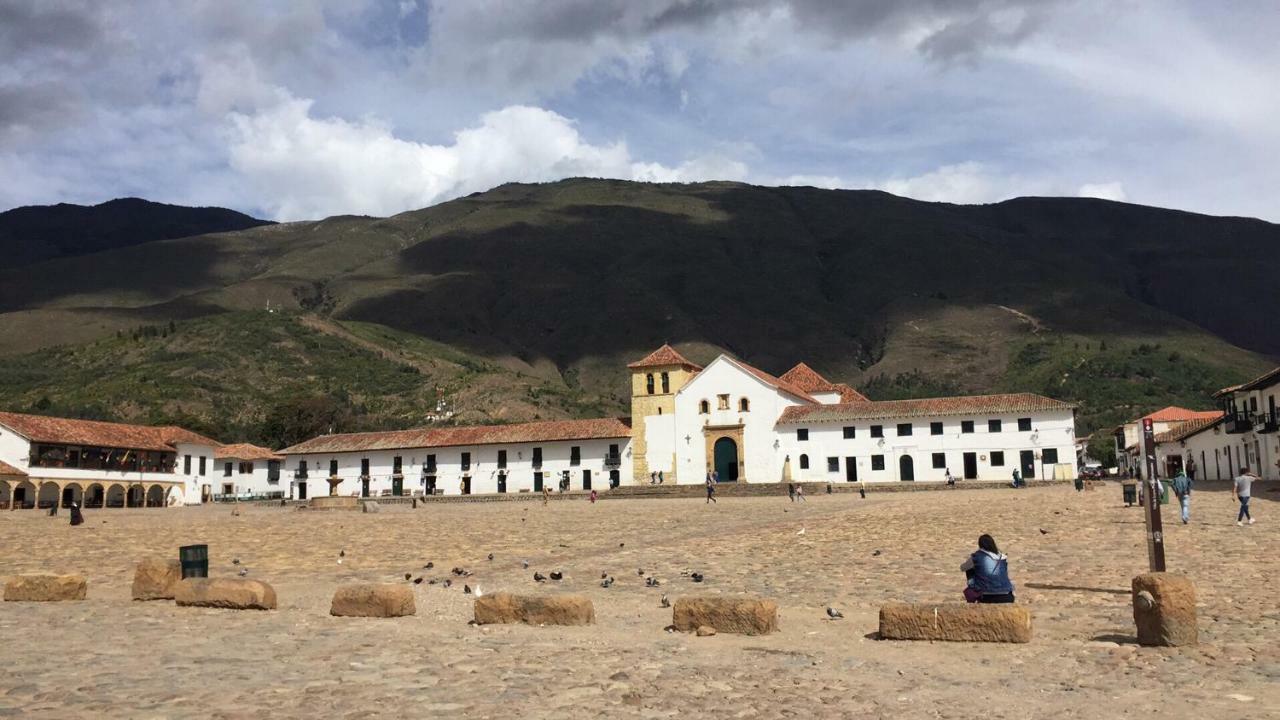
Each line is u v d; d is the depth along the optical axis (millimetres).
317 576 24406
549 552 29812
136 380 149125
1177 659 11930
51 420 86812
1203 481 75062
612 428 94188
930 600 17812
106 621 15422
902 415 84250
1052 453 79875
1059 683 10883
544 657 12227
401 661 11852
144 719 8781
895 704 9930
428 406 150125
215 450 113125
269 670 11195
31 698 9562
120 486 92062
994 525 33031
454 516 54250
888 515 40844
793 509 50125
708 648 13102
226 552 31719
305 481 102312
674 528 38594
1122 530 29109
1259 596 16484
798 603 18031
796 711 9602
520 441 94500
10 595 18484
